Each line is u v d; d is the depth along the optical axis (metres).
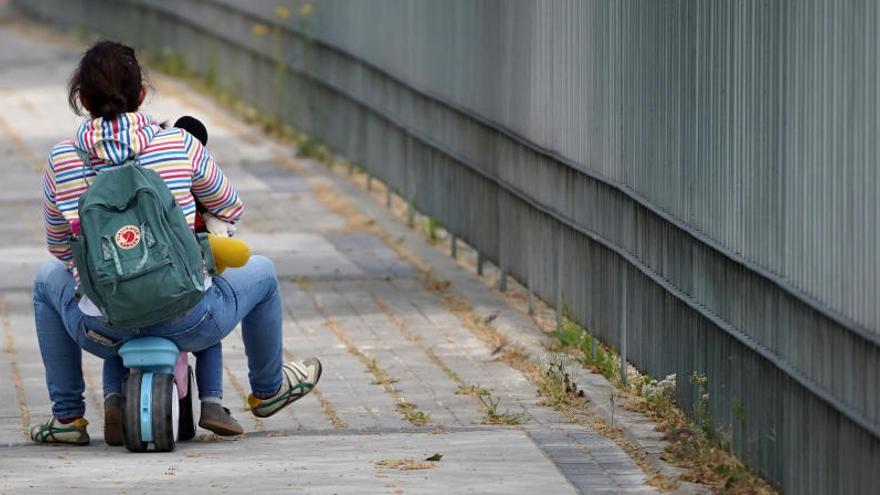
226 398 23.53
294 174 45.06
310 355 26.30
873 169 14.80
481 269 32.66
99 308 18.45
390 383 24.31
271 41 51.66
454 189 34.19
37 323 20.22
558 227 26.75
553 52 26.72
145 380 19.53
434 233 36.22
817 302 16.16
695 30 20.09
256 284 19.77
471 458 19.27
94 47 19.19
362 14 41.66
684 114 20.58
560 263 26.61
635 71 22.62
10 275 32.50
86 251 18.25
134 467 18.77
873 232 14.82
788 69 16.94
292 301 30.48
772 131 17.45
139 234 18.20
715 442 19.28
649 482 18.12
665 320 21.50
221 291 19.33
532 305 28.69
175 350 19.25
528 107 28.38
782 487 17.34
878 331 14.74
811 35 16.28
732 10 18.73
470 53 32.25
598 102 24.42
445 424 21.72
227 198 19.47
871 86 14.82
